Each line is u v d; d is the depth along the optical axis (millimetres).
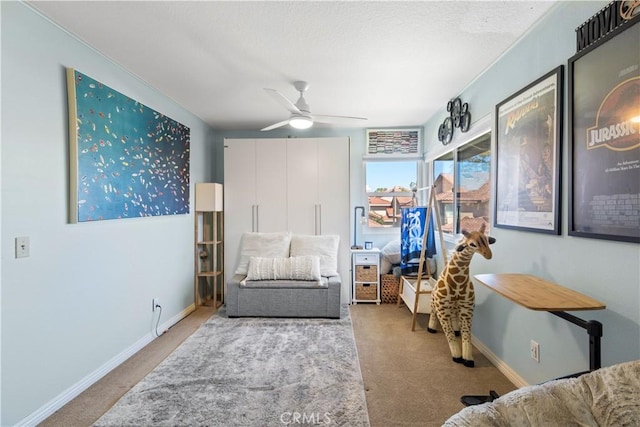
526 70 2096
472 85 2924
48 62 1894
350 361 2508
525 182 2082
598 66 1490
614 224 1412
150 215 2918
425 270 3871
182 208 3568
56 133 1945
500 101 2432
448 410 1904
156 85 2947
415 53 2346
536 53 1990
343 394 2061
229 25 1975
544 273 1921
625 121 1352
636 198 1308
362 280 4148
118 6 1778
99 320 2297
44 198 1865
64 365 1994
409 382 2209
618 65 1383
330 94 3213
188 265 3752
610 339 1465
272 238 4016
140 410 1897
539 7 1797
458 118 3203
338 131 4676
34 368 1799
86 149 2129
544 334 1903
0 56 1628
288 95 3195
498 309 2432
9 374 1672
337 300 3529
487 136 2822
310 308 3545
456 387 2150
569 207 1681
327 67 2578
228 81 2854
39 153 1833
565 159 1729
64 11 1819
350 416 1843
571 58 1652
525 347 2090
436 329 3104
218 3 1759
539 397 1044
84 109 2107
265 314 3574
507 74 2328
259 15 1871
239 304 3586
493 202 2525
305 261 3684
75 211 2039
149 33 2059
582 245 1621
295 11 1835
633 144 1316
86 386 2156
